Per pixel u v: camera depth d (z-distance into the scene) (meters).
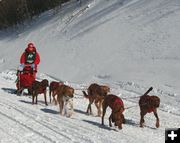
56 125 10.04
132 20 25.94
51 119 10.75
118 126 9.92
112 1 32.09
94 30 27.61
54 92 13.21
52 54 27.34
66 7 37.53
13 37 38.22
